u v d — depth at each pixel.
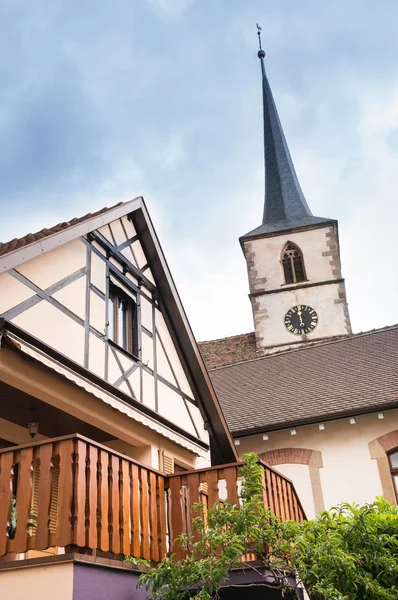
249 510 6.75
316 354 20.56
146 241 12.12
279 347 34.22
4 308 7.93
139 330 11.27
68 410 9.11
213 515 6.82
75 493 6.18
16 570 6.00
